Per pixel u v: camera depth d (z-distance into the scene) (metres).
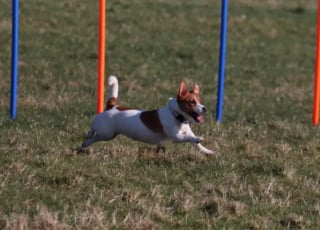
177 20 32.91
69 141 13.31
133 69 25.61
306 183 11.45
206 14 34.44
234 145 13.55
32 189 10.26
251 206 10.24
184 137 11.96
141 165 11.84
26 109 16.64
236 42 31.69
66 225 8.88
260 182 11.27
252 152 13.05
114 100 12.51
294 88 25.20
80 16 31.38
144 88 22.56
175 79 24.58
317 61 17.34
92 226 8.94
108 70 25.12
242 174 11.74
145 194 10.42
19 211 9.39
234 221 9.68
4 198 9.84
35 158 11.63
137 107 18.45
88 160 11.79
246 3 37.78
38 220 8.90
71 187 10.45
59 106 17.42
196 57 28.38
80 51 27.23
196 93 11.99
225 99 21.64
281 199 10.65
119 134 13.09
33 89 20.78
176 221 9.51
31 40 27.80
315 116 17.56
